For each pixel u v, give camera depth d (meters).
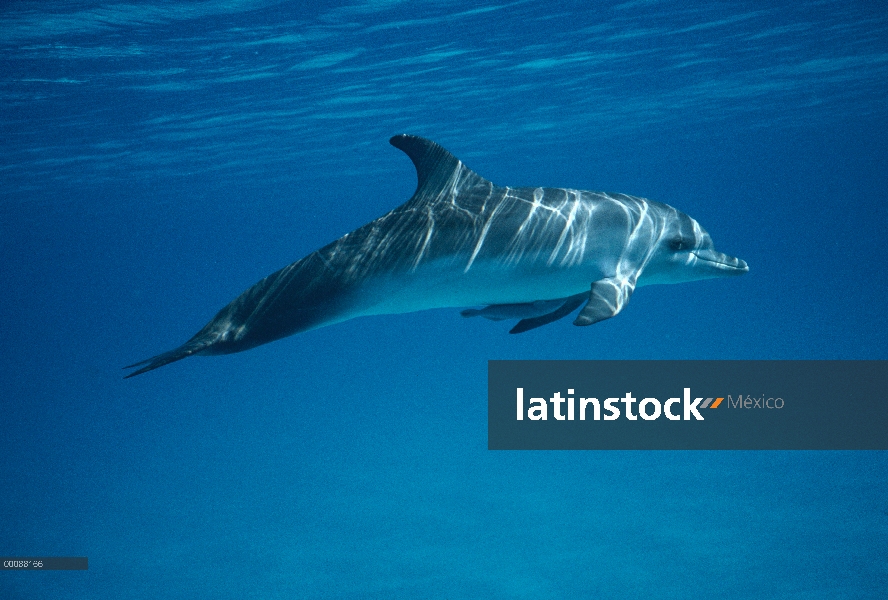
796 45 17.23
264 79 15.20
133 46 12.28
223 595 11.64
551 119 23.78
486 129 24.14
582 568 11.40
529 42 14.62
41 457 24.09
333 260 5.21
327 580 11.78
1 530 16.12
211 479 18.88
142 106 16.22
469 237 5.12
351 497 16.06
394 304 5.21
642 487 14.90
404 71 15.75
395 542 13.16
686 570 11.03
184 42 12.39
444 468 17.66
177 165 25.16
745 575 10.69
